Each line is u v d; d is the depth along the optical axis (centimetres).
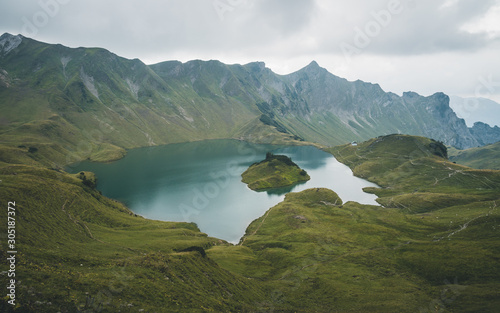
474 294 7469
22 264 4725
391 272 9712
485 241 10906
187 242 11781
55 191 13175
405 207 19788
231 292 6919
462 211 16500
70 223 10969
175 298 5178
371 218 16350
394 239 12781
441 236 12988
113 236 11150
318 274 9769
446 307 7156
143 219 15562
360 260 10762
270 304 7325
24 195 10869
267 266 10806
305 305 7638
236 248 12606
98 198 16325
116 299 4503
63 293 4175
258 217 18275
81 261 5847
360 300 7869
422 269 9625
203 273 7119
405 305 7412
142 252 9375
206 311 5066
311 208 18388
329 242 12675
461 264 9288
